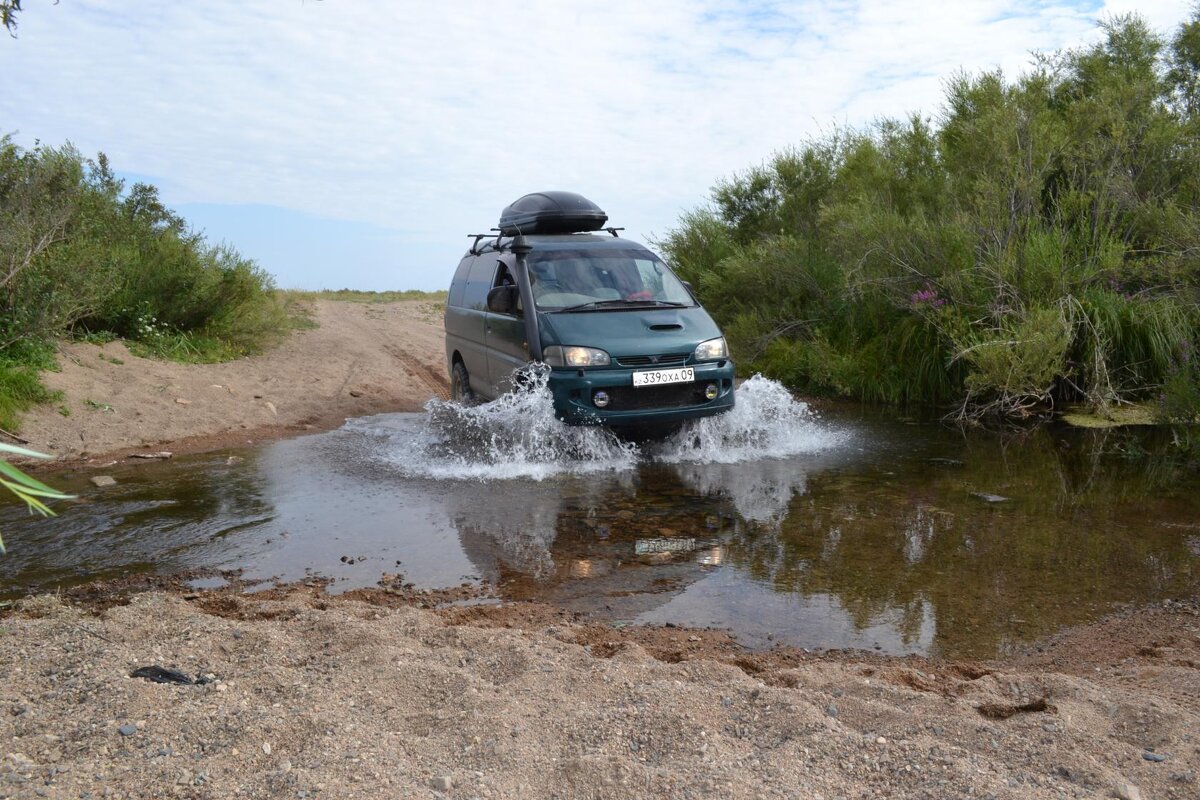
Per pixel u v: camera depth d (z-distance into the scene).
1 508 6.12
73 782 2.39
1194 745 2.60
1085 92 12.65
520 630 3.81
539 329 7.61
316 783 2.36
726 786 2.37
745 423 8.85
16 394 8.55
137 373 10.69
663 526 5.59
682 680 3.20
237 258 14.08
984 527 5.51
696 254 15.93
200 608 4.12
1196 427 8.36
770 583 4.55
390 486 6.70
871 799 2.32
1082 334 9.87
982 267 10.33
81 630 3.64
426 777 2.43
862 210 12.12
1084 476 6.85
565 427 7.43
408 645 3.50
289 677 3.16
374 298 28.73
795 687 3.17
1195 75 12.73
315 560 4.95
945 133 12.93
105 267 11.46
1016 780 2.41
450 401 10.20
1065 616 4.07
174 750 2.59
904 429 8.99
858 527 5.54
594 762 2.47
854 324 12.02
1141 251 10.30
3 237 9.91
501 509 6.01
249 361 12.95
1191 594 4.32
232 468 7.39
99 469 7.34
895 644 3.77
